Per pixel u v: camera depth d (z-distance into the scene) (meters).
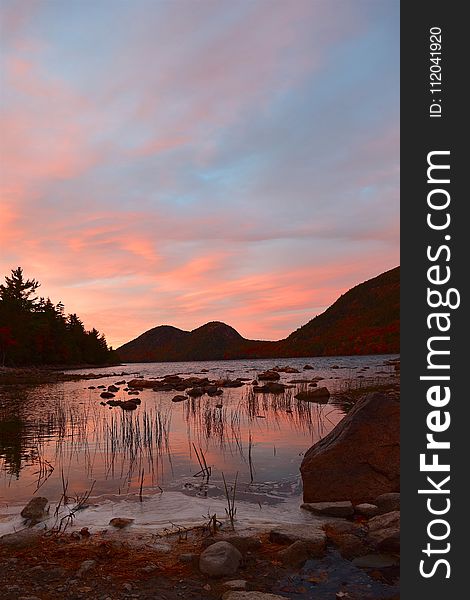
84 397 31.64
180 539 7.12
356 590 5.61
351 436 9.50
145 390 37.50
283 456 12.73
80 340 116.38
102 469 11.67
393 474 9.01
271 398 26.67
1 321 79.75
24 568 6.15
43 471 11.52
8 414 22.33
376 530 6.94
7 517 8.38
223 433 16.11
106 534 7.43
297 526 7.23
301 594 5.53
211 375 58.81
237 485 10.22
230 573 5.97
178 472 11.30
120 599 5.37
